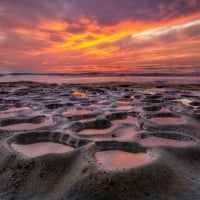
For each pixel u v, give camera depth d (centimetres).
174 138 2275
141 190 1459
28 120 2970
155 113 3147
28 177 1672
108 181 1475
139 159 1838
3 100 4425
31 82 8725
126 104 3938
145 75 13350
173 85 6925
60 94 5253
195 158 1916
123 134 2408
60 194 1502
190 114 3144
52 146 2152
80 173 1602
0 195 1577
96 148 2006
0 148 2012
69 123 2728
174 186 1537
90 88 6550
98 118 2869
